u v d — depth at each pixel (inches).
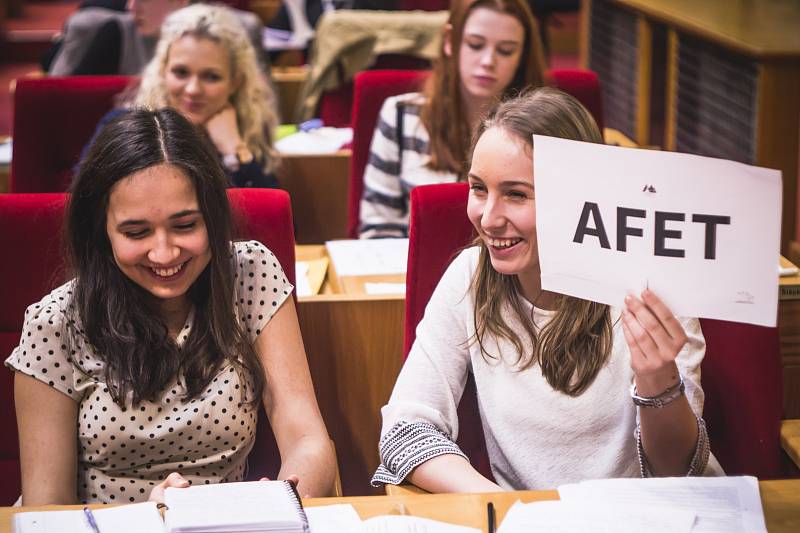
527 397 68.4
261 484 56.7
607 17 210.4
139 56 161.9
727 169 52.5
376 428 90.6
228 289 69.9
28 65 343.0
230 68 120.5
